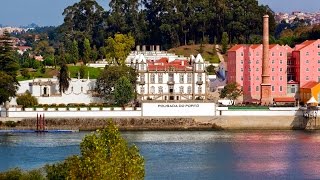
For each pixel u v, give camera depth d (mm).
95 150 169375
